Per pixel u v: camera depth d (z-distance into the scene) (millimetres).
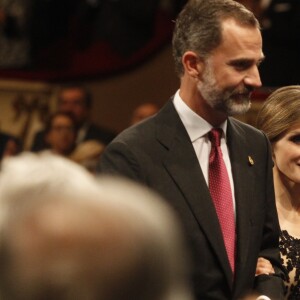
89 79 13109
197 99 6023
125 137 6016
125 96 13102
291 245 7281
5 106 13109
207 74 5855
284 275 6496
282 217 7383
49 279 2061
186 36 5957
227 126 6312
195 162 6000
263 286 6129
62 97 12992
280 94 7195
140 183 5844
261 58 5891
